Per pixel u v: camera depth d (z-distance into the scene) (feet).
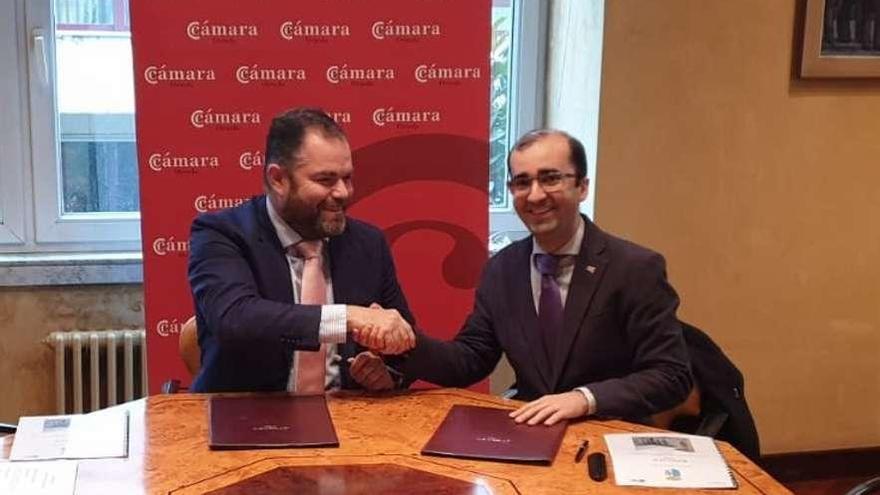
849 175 11.32
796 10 10.77
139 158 9.72
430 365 7.48
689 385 7.35
